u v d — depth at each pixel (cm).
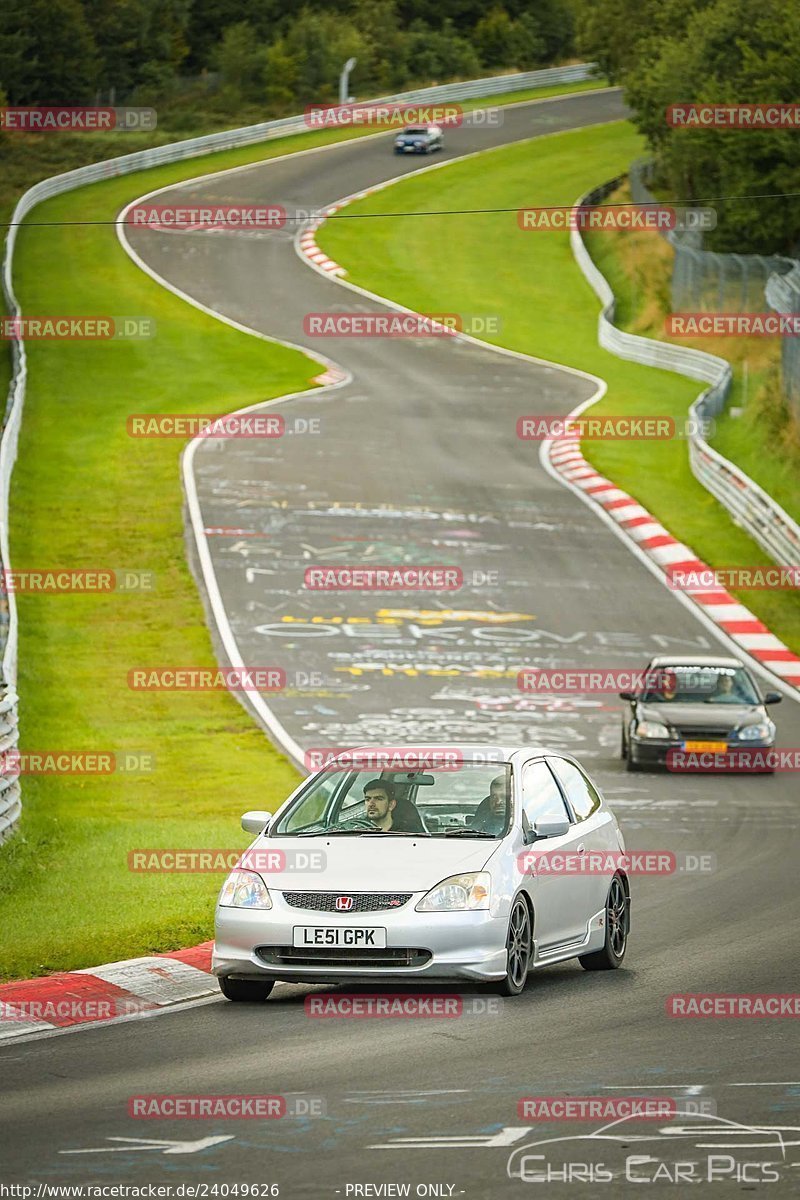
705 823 3675
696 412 8906
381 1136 1384
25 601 6206
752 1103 1491
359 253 14688
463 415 9862
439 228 15638
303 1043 1767
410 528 7412
